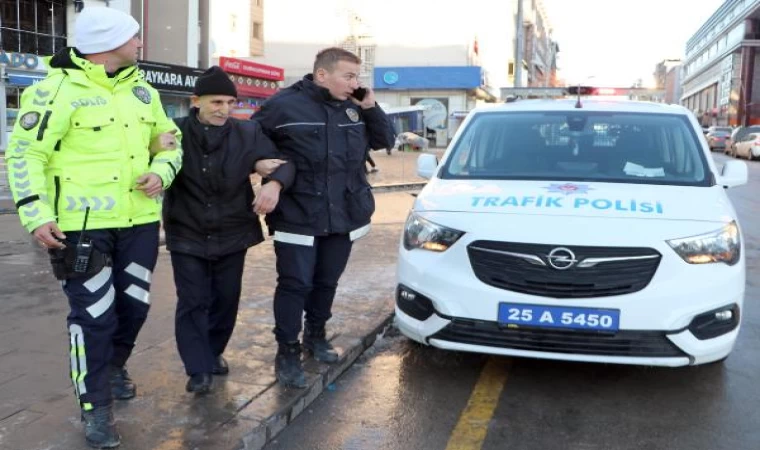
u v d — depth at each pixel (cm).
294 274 391
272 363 432
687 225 398
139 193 325
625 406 400
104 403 319
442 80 4078
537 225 399
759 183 1903
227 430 338
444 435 364
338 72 381
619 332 380
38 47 2331
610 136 521
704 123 10050
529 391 422
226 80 352
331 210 393
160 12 3409
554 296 386
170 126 343
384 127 411
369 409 396
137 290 337
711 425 375
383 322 528
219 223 364
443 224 419
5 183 1431
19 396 373
